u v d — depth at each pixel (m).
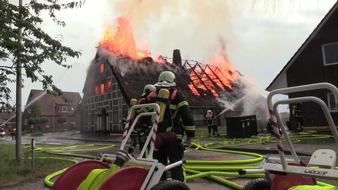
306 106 19.23
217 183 5.94
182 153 4.32
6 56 7.87
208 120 19.58
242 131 16.95
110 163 4.15
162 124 4.21
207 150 11.66
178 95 4.28
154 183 3.44
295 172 3.03
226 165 7.79
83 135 30.48
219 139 16.59
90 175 3.68
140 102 4.98
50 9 8.59
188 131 4.18
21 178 6.78
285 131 3.26
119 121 30.00
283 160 3.13
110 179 3.23
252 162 8.09
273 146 12.12
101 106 33.06
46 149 13.66
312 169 2.92
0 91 8.21
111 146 15.11
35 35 8.16
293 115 19.78
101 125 32.97
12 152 11.71
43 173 7.23
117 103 30.44
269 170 3.27
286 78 20.89
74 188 3.83
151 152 3.67
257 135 17.98
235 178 6.23
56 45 8.41
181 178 4.21
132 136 5.22
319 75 19.47
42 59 8.11
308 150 10.31
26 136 34.66
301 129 19.34
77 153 12.24
